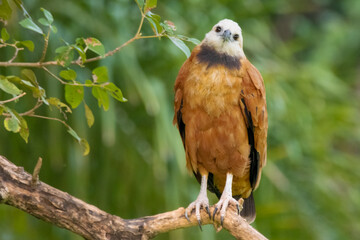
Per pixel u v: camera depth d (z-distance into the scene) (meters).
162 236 10.74
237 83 7.67
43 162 10.55
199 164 8.23
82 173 10.34
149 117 11.02
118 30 10.52
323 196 12.32
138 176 10.87
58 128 10.02
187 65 7.95
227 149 7.88
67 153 10.36
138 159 10.90
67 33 10.17
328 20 20.47
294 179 12.29
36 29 5.51
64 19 10.36
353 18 19.77
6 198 6.00
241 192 8.62
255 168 8.29
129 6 10.95
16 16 9.41
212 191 9.01
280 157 11.97
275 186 11.86
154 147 10.27
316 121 12.63
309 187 12.30
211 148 7.91
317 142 12.48
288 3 15.41
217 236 11.81
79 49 5.59
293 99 12.24
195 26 11.48
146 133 11.07
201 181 8.45
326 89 12.94
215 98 7.64
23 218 10.84
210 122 7.75
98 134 10.53
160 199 10.89
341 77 16.23
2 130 10.25
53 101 5.91
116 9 10.62
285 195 11.95
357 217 12.60
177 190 10.48
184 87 7.85
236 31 7.77
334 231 12.29
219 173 8.26
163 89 10.56
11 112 5.52
